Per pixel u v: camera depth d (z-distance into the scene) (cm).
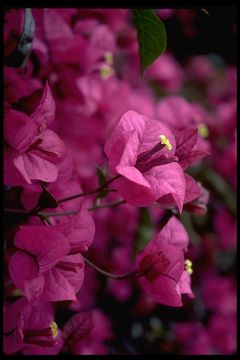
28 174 34
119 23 53
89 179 52
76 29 48
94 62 48
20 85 40
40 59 44
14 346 35
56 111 49
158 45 39
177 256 37
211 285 74
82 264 34
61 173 39
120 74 75
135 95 66
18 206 38
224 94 98
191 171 66
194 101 92
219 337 71
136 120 34
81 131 52
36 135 34
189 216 60
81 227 34
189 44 101
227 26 97
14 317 35
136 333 64
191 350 67
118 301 64
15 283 33
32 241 33
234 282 75
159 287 37
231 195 69
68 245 33
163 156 34
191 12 95
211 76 100
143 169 34
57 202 35
